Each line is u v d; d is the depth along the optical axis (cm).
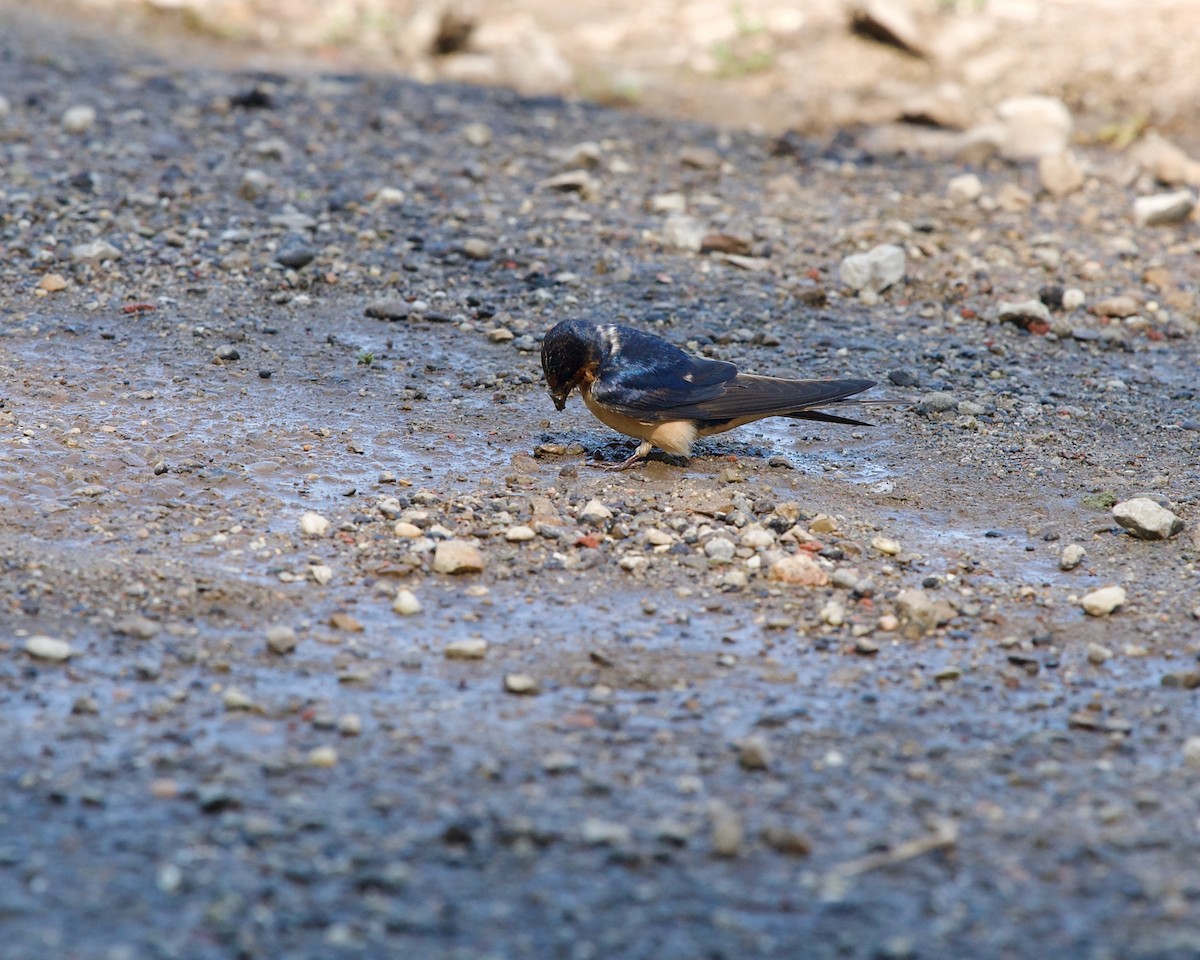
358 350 1440
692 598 996
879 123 2392
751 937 630
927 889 669
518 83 2555
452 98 2378
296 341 1451
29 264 1575
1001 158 2222
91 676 838
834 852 697
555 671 888
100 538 1020
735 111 2447
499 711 834
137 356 1384
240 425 1248
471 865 673
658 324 1538
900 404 1382
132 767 742
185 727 789
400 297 1566
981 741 820
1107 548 1091
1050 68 2522
